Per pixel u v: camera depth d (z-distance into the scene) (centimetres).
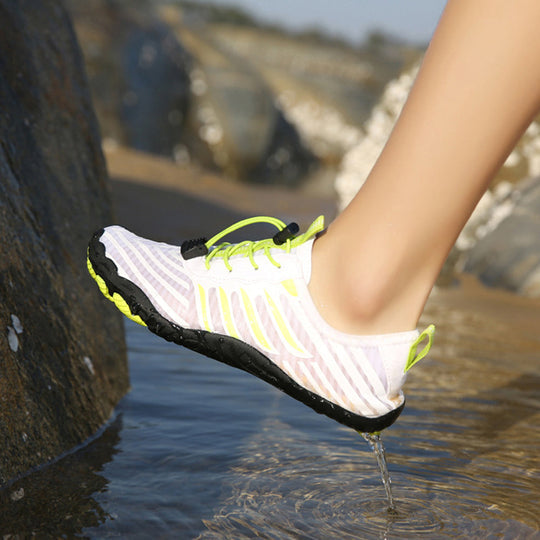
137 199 652
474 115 121
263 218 153
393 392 138
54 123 206
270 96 1453
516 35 117
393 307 135
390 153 128
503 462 170
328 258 138
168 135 1249
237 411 196
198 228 581
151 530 130
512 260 427
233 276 146
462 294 398
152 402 199
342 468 163
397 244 130
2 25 196
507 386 231
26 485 141
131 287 149
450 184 124
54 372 165
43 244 180
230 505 142
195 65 1378
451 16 122
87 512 135
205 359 245
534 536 136
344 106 1648
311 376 140
